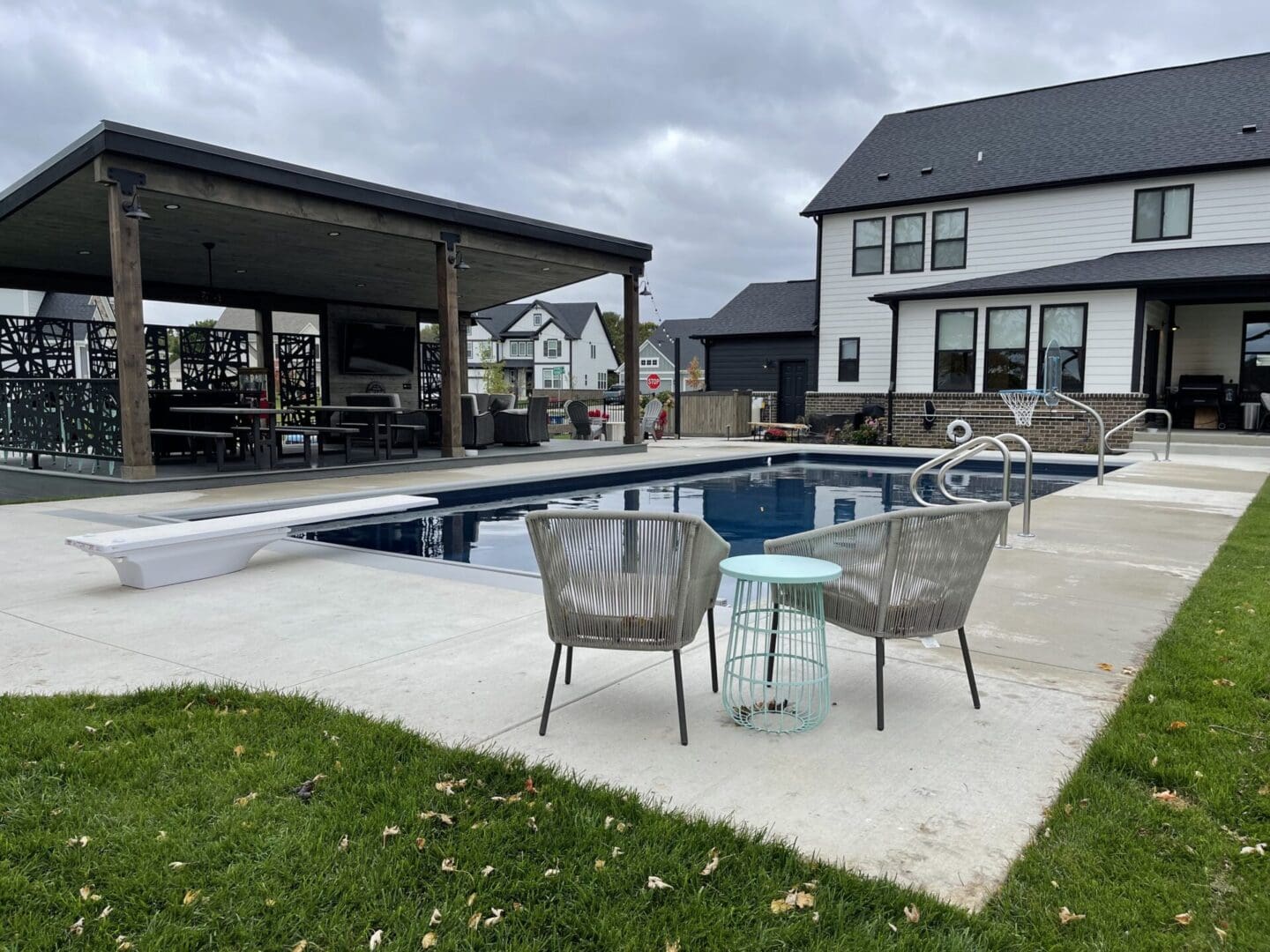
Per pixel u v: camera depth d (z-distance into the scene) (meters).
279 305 15.18
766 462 13.57
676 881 1.79
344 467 9.53
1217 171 14.62
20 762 2.28
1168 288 13.90
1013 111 18.39
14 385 9.55
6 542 5.62
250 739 2.46
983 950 1.56
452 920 1.67
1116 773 2.26
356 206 9.35
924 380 16.75
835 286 18.55
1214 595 4.16
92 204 8.74
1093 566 4.98
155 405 10.75
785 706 2.77
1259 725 2.54
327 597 4.30
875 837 1.96
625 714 2.74
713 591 2.93
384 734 2.50
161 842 1.91
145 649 3.39
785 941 1.60
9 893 1.71
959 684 3.01
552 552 2.56
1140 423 15.38
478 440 12.55
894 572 2.61
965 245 17.00
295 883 1.78
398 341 16.61
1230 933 1.60
